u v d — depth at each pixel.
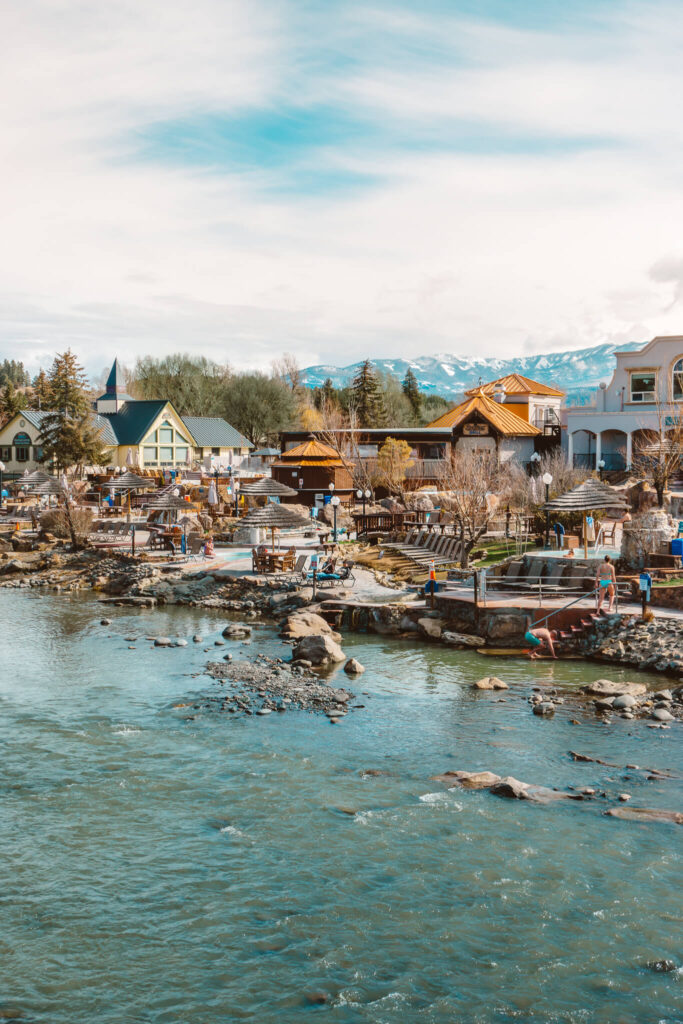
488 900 13.88
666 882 14.34
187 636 32.00
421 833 16.03
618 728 21.34
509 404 85.44
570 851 15.32
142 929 13.25
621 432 75.44
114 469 83.44
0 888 14.28
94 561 47.81
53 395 81.50
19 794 17.72
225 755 19.83
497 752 19.92
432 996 11.76
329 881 14.48
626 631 28.12
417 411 149.50
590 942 12.84
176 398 123.62
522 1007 11.53
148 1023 11.30
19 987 11.95
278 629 32.84
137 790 17.95
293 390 139.38
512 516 48.72
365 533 49.19
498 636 29.64
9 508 66.75
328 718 22.39
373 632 32.25
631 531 32.78
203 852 15.43
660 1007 11.52
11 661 28.28
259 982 12.07
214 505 59.34
